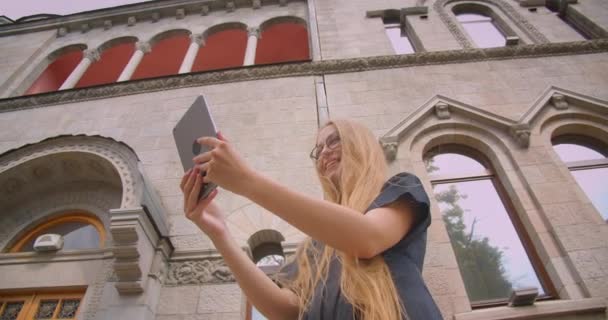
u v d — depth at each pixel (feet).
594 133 19.07
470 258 14.96
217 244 5.41
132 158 17.34
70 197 19.61
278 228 15.94
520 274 14.28
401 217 3.93
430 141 18.99
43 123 24.21
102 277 15.34
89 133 22.62
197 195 4.84
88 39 35.58
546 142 18.38
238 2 36.81
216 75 25.63
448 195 17.25
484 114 19.52
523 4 31.04
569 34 27.12
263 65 25.76
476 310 12.64
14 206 19.54
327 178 5.73
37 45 34.58
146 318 13.23
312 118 21.36
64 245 17.89
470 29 30.01
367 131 5.70
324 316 3.96
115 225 13.58
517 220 15.89
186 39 37.60
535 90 21.50
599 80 21.86
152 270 14.30
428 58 24.67
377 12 31.30
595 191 16.98
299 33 38.40
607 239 14.08
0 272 16.05
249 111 22.53
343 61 25.02
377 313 3.34
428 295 3.73
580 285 13.07
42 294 15.66
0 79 29.84
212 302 13.99
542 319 12.10
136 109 24.12
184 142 5.43
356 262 3.80
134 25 36.60
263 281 5.48
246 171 3.59
